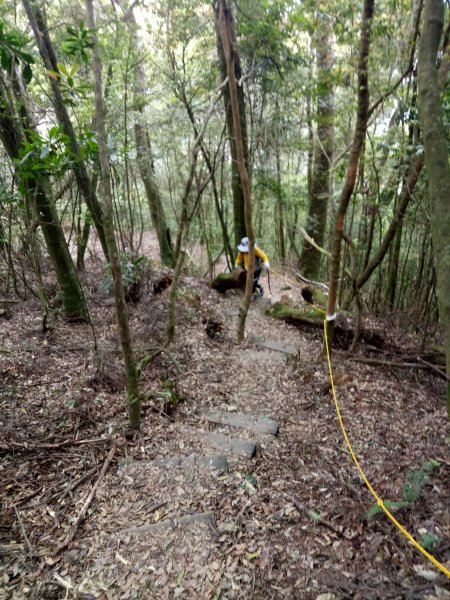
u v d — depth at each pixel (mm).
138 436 3301
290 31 6047
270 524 2457
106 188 2564
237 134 4359
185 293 6684
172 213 13367
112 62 6035
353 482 2873
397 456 3174
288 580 2078
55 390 3705
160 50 6895
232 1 5773
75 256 8984
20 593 1964
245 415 3795
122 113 6785
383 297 6738
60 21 5590
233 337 5781
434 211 2250
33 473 2773
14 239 6414
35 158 3201
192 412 3814
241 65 7254
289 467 3057
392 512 2529
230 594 1999
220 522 2459
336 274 3979
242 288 7617
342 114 6742
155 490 2715
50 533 2324
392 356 4996
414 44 3736
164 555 2209
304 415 3840
